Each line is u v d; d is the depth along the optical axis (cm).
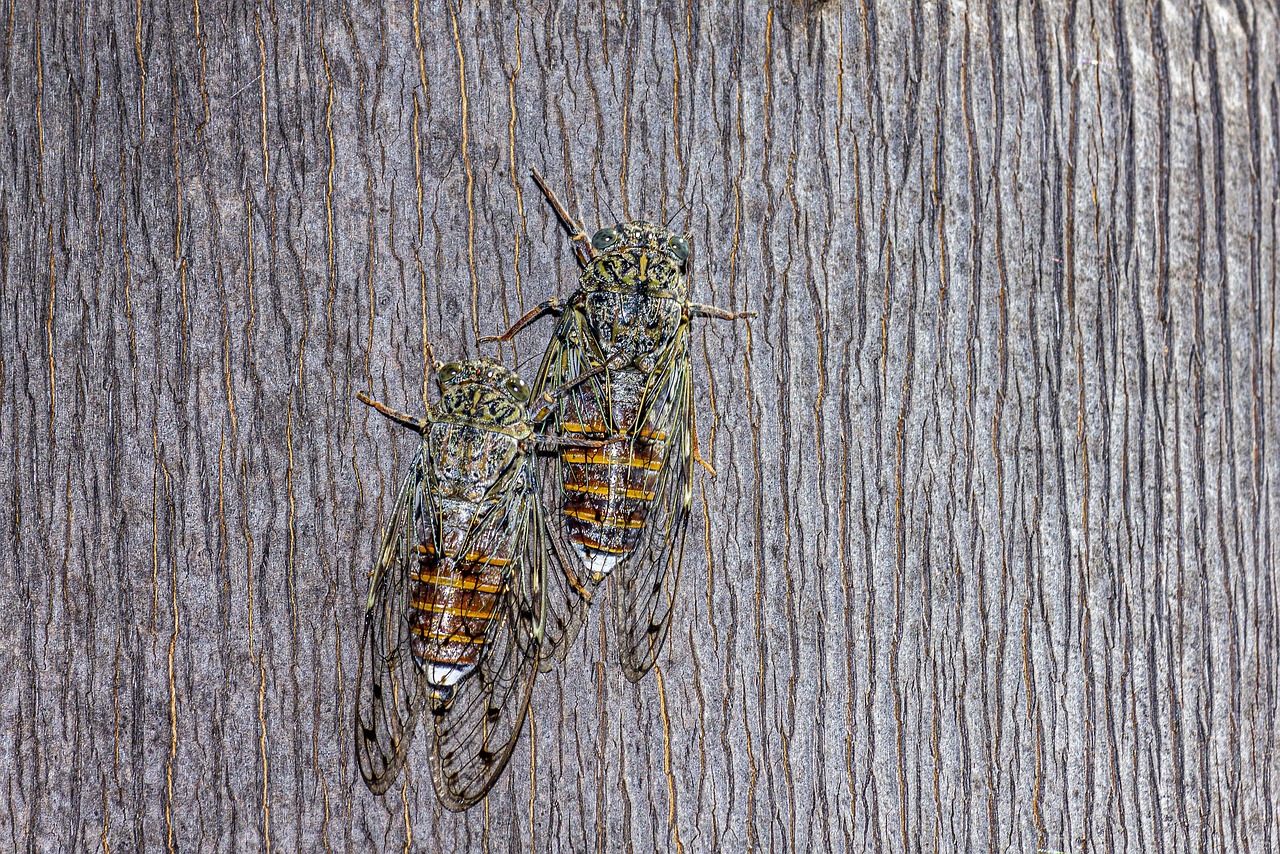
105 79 44
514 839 44
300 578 44
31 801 44
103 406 44
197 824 44
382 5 44
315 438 44
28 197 44
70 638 44
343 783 44
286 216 44
